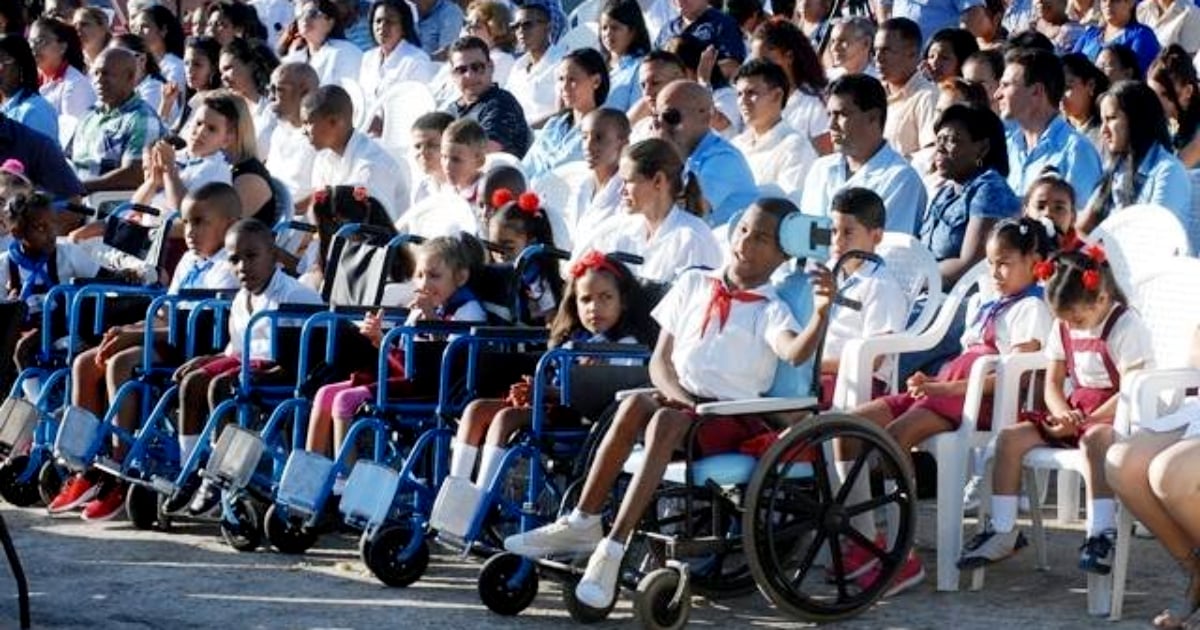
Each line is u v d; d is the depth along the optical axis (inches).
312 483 864.9
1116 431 798.5
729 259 832.3
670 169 949.8
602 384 829.8
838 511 789.2
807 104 1267.2
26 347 1046.4
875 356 888.3
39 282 1056.8
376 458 869.8
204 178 1156.5
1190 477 764.0
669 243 943.7
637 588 772.0
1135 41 1405.0
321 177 1229.1
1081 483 994.7
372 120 1397.6
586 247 971.9
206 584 852.0
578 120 1250.6
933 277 946.1
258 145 1428.4
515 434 824.3
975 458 906.1
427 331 877.8
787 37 1263.5
